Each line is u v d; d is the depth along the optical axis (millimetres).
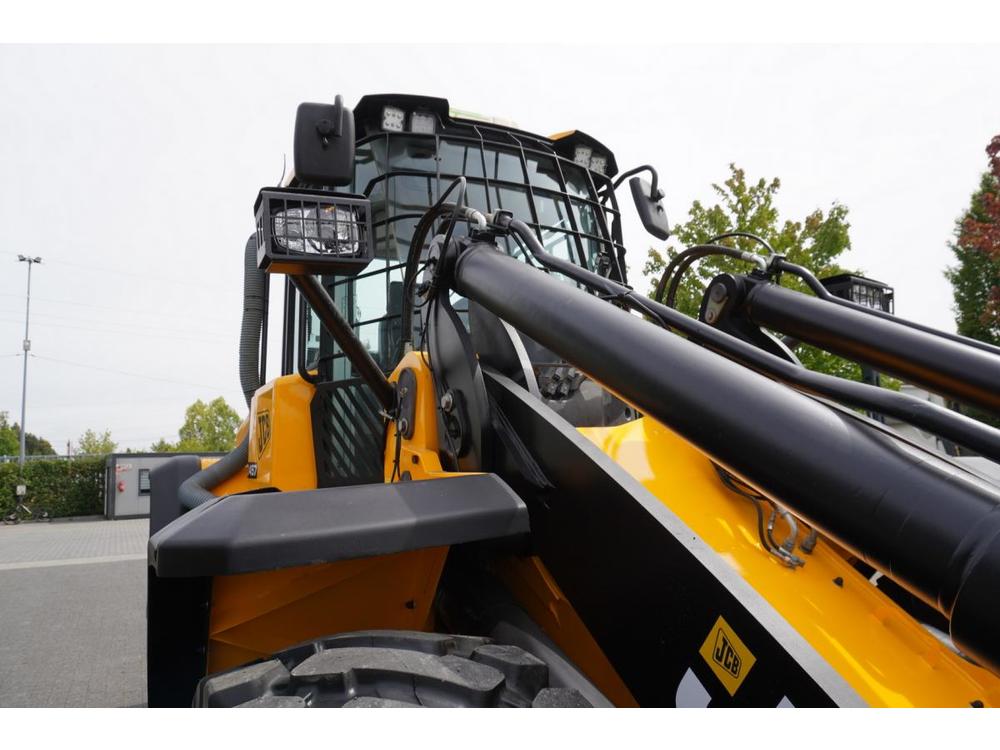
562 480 1558
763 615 1164
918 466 804
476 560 1831
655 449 1736
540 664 1253
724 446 969
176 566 1239
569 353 1276
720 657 1206
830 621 1378
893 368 1585
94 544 11383
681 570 1285
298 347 2877
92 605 6199
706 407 995
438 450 1951
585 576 1491
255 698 1160
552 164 3041
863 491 814
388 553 1344
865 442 854
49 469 18125
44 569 8336
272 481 2703
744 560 1473
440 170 2727
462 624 1753
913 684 1281
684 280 8570
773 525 1528
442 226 2008
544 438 1620
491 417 1755
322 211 1585
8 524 16953
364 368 2049
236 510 1336
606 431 1818
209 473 3609
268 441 2852
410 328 2180
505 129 2914
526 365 1827
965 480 778
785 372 1186
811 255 8469
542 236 2877
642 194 2477
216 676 1245
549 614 1597
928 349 1479
